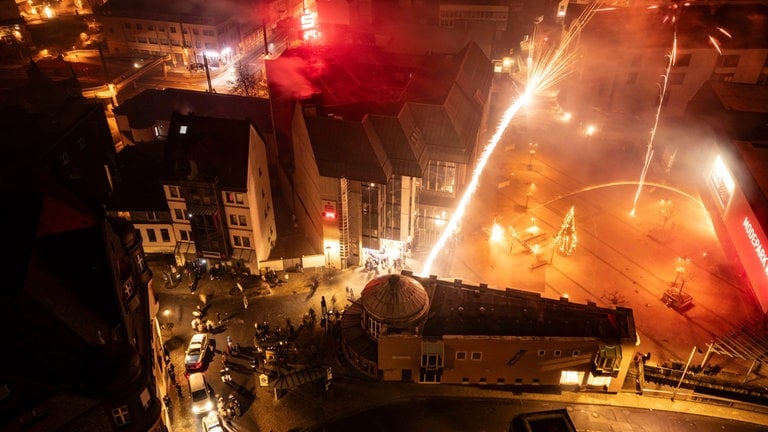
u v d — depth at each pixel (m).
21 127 64.69
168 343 57.78
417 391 52.91
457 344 50.22
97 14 147.62
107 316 42.44
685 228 73.69
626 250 70.19
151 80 122.00
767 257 56.00
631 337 49.22
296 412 50.88
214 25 123.56
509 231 73.00
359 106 67.62
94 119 73.06
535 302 53.56
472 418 50.31
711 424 49.34
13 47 124.88
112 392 38.41
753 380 52.84
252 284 65.81
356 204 63.59
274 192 82.38
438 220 68.88
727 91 80.44
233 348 56.47
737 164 66.19
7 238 39.91
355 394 52.53
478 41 112.38
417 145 64.00
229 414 50.09
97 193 66.06
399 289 50.91
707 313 60.75
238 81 112.19
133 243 48.47
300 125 64.88
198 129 62.44
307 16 106.75
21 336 37.25
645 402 51.44
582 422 49.66
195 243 65.25
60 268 41.59
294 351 56.81
